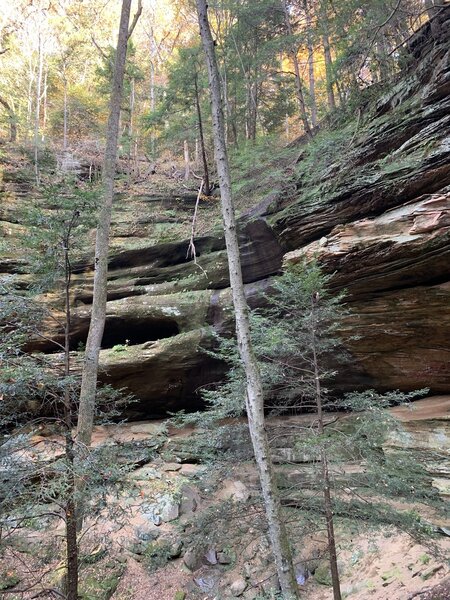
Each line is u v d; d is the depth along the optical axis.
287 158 10.88
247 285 9.35
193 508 6.56
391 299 7.06
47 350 9.47
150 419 9.99
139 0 9.88
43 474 3.40
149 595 5.31
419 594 3.95
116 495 3.78
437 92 6.95
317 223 7.90
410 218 6.51
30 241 3.98
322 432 3.98
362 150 7.87
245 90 14.84
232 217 4.80
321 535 5.65
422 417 6.28
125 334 10.54
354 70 8.88
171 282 10.64
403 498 4.09
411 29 9.41
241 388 4.77
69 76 23.47
